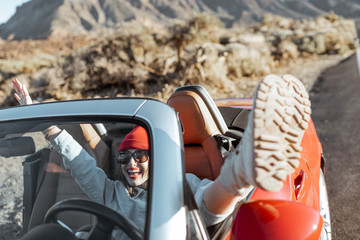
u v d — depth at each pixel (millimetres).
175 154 1428
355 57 17594
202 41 13531
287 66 16062
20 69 15031
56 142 1713
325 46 21359
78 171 1712
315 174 2945
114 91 10414
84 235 1359
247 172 1195
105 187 1701
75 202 1418
